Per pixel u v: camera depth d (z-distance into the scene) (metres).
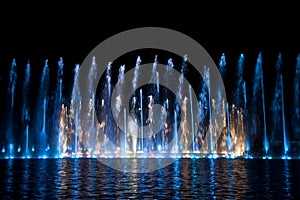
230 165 23.03
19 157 36.81
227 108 40.66
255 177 15.99
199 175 17.19
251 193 11.70
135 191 12.36
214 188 12.88
